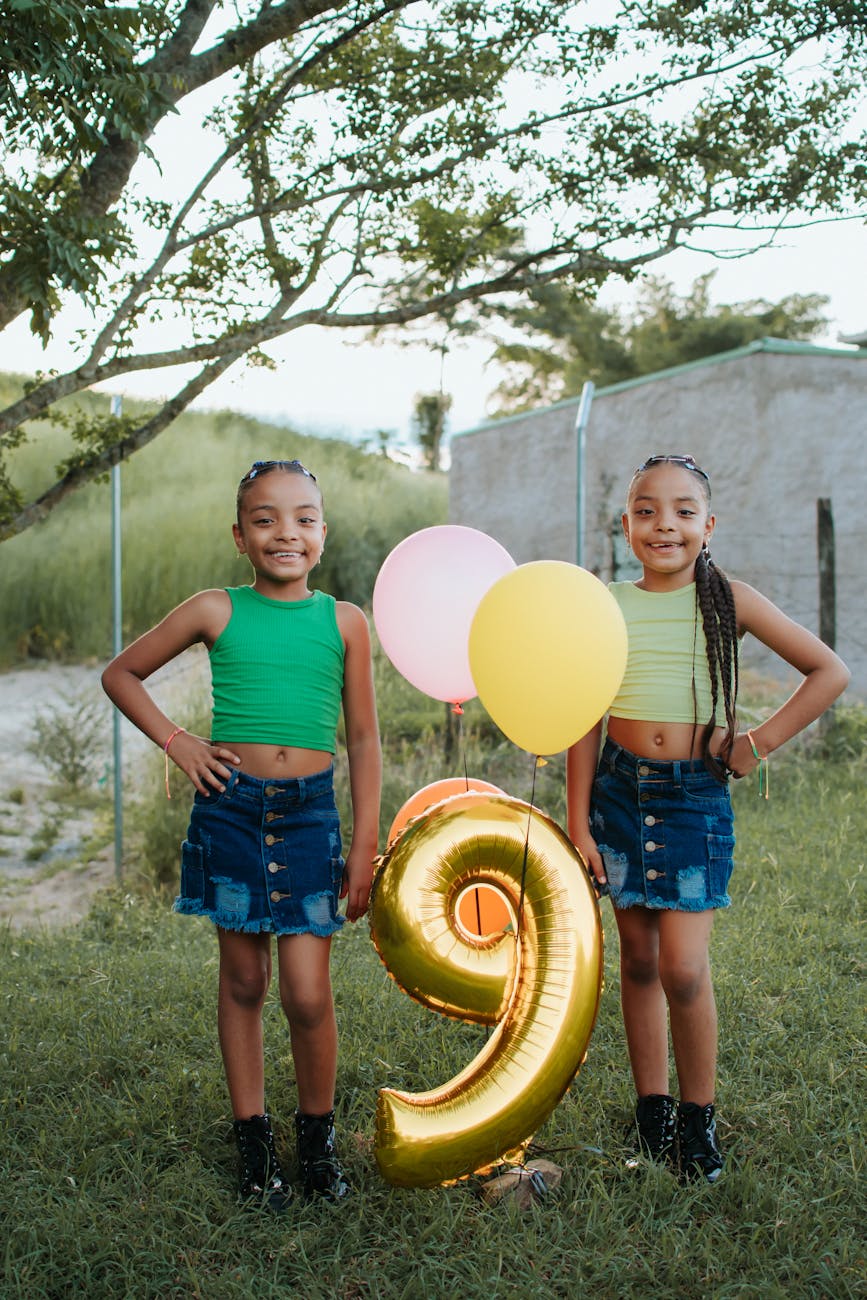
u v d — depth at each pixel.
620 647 2.34
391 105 4.23
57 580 12.24
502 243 4.74
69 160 3.48
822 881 4.67
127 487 14.05
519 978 2.35
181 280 4.31
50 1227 2.23
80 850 7.25
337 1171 2.43
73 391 3.75
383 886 2.42
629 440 11.02
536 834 2.41
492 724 8.03
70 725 9.49
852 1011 3.28
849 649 9.94
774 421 9.72
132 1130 2.65
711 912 2.51
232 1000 2.50
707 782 2.54
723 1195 2.36
